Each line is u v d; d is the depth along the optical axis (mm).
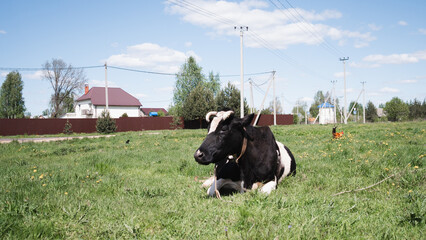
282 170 5777
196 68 65625
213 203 4496
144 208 4336
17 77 75375
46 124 39969
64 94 64250
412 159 7195
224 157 4828
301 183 5672
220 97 47031
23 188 5445
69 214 3906
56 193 5137
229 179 5258
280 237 3078
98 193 5418
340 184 5527
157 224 3689
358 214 3803
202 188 5801
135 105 66688
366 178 6023
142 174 7484
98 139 21719
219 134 4668
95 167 8148
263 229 3238
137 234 3363
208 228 3441
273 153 5238
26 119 38719
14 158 11500
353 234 3258
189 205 4414
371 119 83875
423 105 68188
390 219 3670
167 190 5531
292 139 15688
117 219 3867
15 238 3258
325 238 3107
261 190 4781
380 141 11773
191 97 48281
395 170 6035
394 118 71250
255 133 5113
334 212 3740
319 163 7707
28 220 3746
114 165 8695
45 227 3525
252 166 5086
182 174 7469
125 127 44406
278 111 92938
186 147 13328
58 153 12750
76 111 71188
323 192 5117
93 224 3711
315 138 15727
